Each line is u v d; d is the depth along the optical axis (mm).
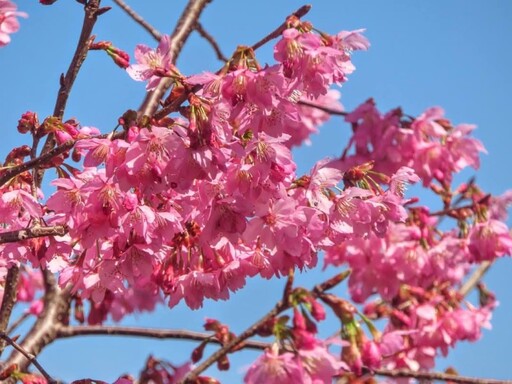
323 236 650
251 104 594
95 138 586
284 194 617
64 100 656
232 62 598
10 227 658
